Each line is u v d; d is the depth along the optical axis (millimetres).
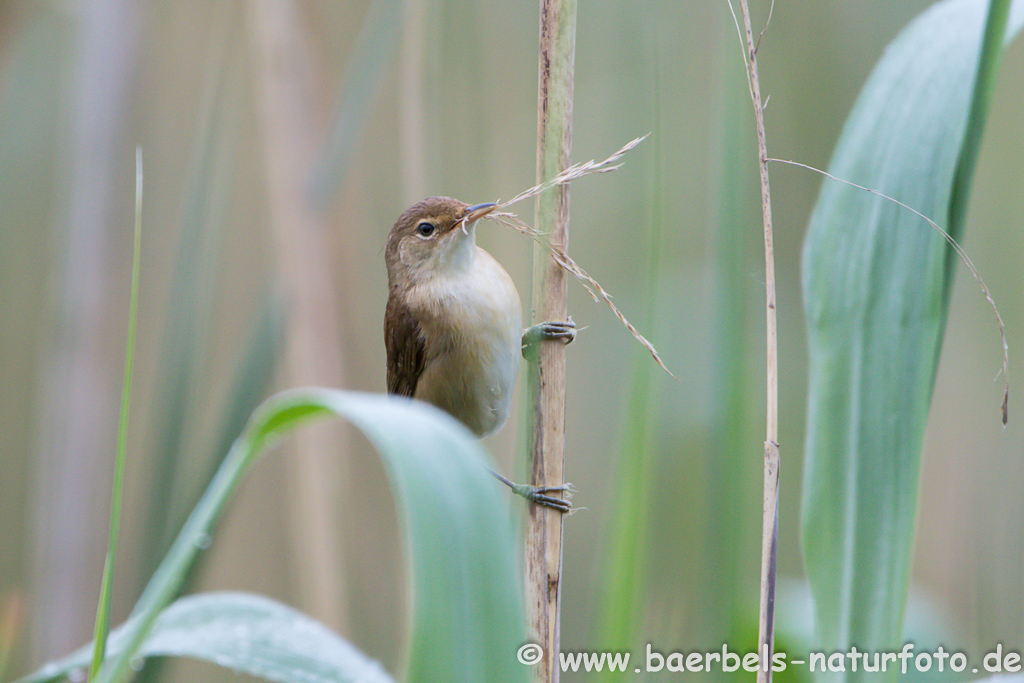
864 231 4906
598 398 5098
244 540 5121
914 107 4910
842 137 4914
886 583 4898
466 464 3377
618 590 4914
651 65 4969
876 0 5109
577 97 5086
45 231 5160
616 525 4918
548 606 4926
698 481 4969
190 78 5121
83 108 5074
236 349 5113
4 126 5145
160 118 5117
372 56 5004
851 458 4902
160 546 4977
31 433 5137
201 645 4910
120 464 4781
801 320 5098
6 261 5148
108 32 5074
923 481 5078
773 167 5102
